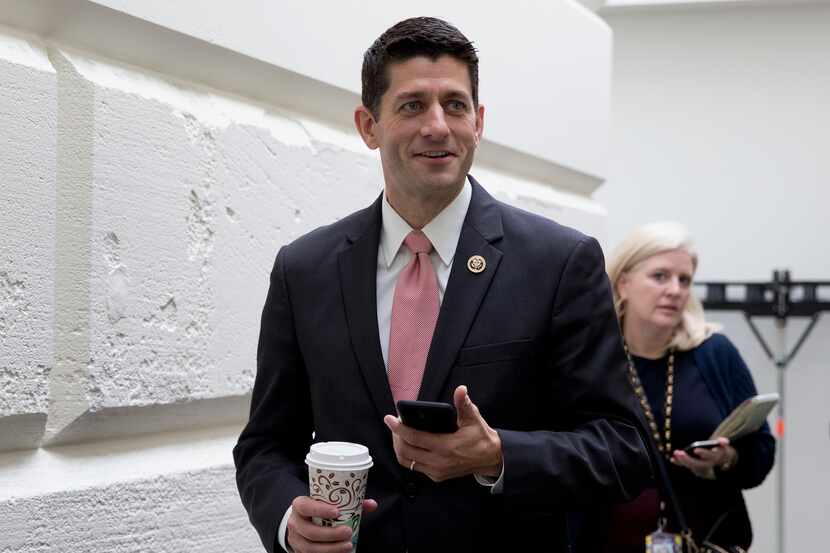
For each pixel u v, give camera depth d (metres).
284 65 2.67
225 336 2.47
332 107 2.96
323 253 1.96
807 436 6.71
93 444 2.20
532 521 1.81
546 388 1.84
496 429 1.73
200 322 2.39
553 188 4.45
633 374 3.28
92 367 2.08
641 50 7.60
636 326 3.38
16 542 1.90
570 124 4.41
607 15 7.62
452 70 1.76
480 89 3.64
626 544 3.01
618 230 7.61
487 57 3.71
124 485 2.17
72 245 2.08
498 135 3.77
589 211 4.62
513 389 1.78
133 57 2.31
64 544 2.01
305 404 2.01
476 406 1.76
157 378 2.26
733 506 3.19
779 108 7.36
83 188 2.09
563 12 4.36
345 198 2.93
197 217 2.38
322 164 2.83
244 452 1.99
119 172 2.15
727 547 3.16
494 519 1.79
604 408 1.80
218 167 2.44
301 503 1.66
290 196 2.70
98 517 2.10
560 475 1.67
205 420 2.51
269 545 1.82
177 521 2.31
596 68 4.67
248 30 2.54
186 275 2.34
